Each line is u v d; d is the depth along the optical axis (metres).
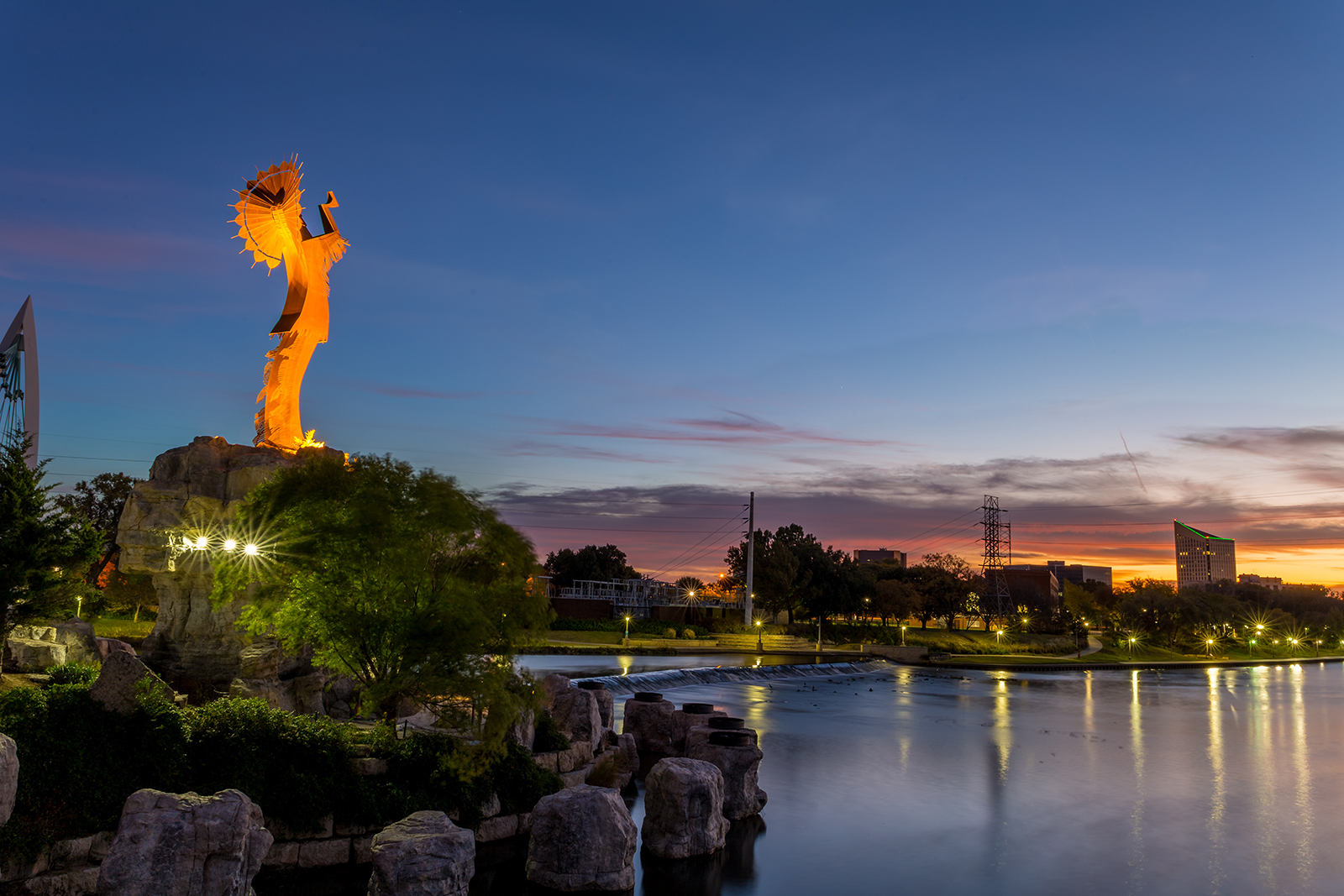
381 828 25.89
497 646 28.56
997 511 196.00
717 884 27.33
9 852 19.95
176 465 39.22
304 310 43.09
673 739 44.69
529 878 25.28
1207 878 30.12
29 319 87.62
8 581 27.95
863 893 27.19
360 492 28.44
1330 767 52.59
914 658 127.25
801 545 157.00
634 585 150.25
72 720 22.69
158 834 18.44
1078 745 57.78
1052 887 28.66
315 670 35.34
